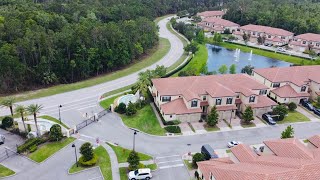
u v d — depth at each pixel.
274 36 157.88
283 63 133.88
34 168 56.72
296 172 46.69
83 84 96.25
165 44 147.12
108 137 67.25
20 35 96.38
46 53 94.06
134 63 119.56
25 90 91.50
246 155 54.41
